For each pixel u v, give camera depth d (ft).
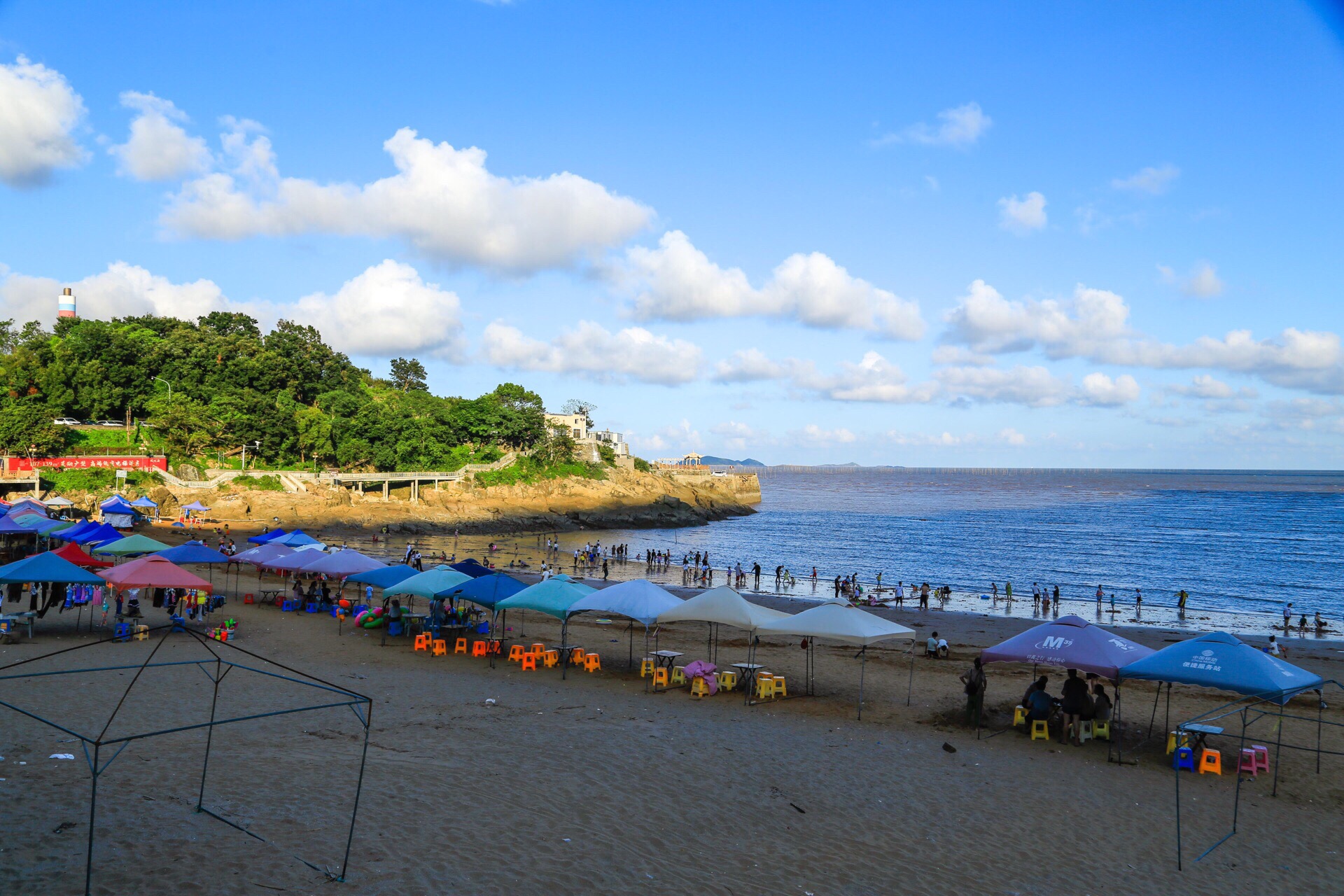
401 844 38.14
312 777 46.52
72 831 35.81
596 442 545.03
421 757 52.80
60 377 345.51
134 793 41.19
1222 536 414.82
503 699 73.05
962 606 194.59
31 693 61.36
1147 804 53.57
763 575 257.14
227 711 60.64
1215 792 56.44
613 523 437.58
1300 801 55.21
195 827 37.63
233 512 306.35
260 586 147.74
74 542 125.90
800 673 94.32
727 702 77.56
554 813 44.57
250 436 361.51
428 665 87.81
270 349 463.42
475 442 481.87
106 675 70.38
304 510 324.19
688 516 487.61
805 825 46.39
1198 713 79.71
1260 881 42.88
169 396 362.74
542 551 299.79
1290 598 220.43
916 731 69.92
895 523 515.09
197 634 38.01
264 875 33.37
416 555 200.13
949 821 48.73
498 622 125.18
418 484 407.85
